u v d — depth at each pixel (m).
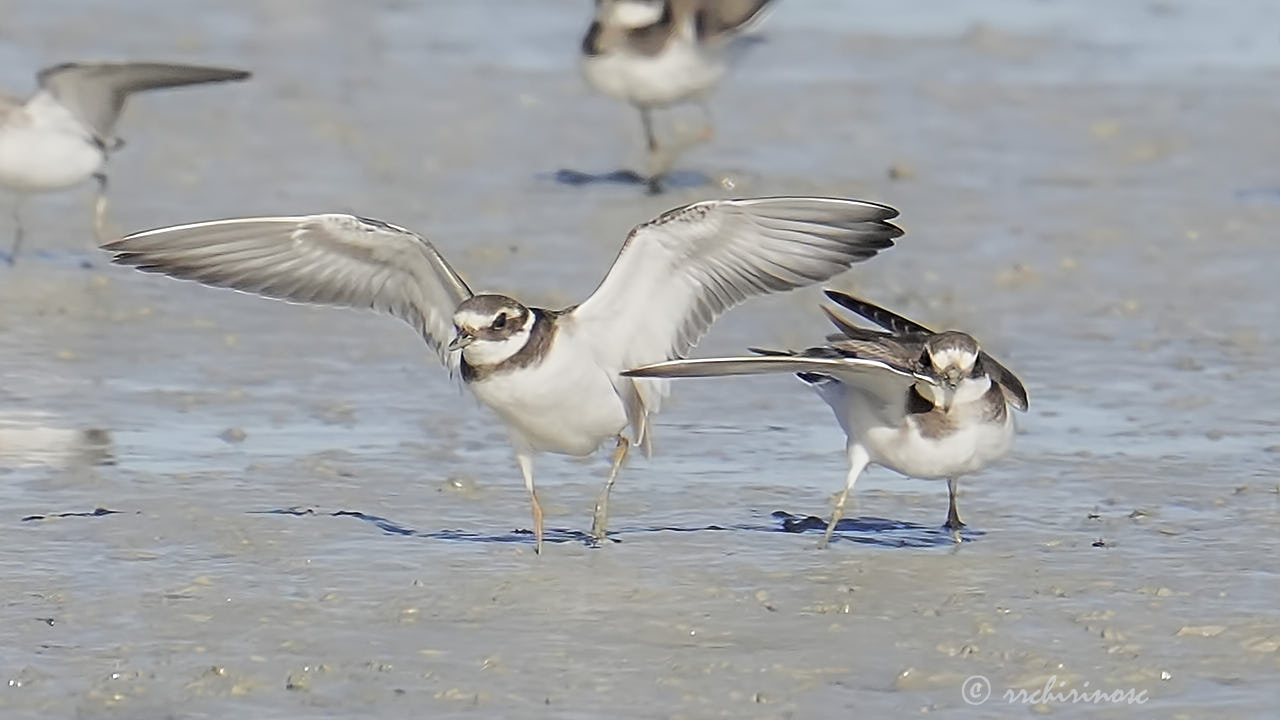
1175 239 21.03
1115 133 26.31
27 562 11.80
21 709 9.65
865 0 35.94
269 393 15.88
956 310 18.45
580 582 11.66
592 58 23.48
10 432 14.68
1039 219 21.88
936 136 26.22
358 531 12.59
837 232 12.32
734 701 9.83
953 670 10.20
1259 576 11.72
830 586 11.59
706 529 12.83
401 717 9.60
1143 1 35.84
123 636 10.62
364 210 22.06
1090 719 9.59
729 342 17.44
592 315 12.15
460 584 11.59
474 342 11.79
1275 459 14.29
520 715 9.64
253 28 32.78
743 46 24.42
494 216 21.94
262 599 11.24
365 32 32.91
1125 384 16.25
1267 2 35.56
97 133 19.89
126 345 17.12
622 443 12.66
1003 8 35.19
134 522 12.62
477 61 30.89
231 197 22.61
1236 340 17.53
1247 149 25.47
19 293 18.64
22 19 32.12
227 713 9.62
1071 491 13.61
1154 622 10.90
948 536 12.67
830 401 12.51
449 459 14.34
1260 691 9.91
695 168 24.53
